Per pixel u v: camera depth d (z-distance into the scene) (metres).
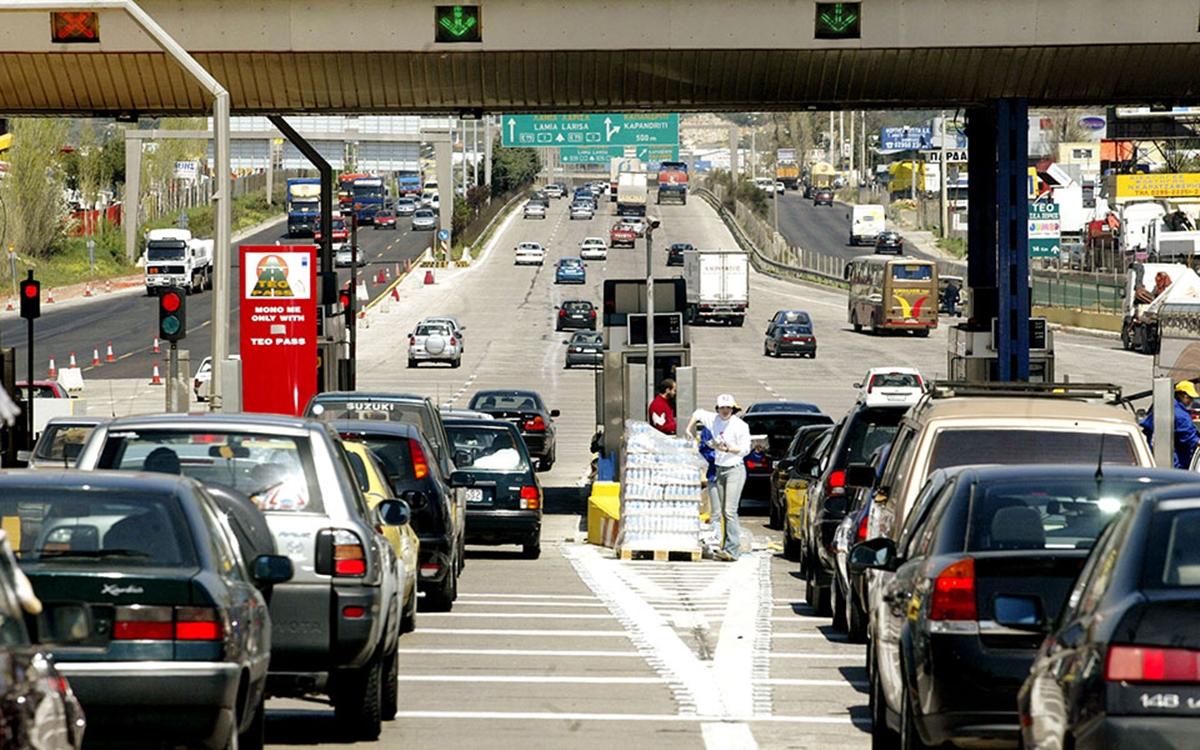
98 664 26.84
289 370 101.75
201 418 37.03
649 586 67.75
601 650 49.88
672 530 79.06
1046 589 28.12
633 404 107.31
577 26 89.50
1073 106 96.31
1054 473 31.47
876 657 33.75
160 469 36.19
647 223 120.56
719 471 79.00
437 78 90.81
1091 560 23.20
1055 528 30.75
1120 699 19.73
